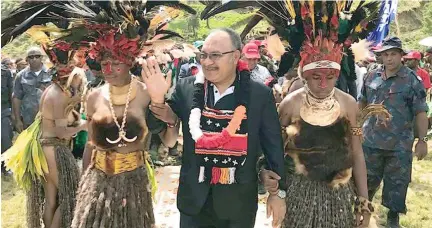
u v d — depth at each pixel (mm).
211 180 3127
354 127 3426
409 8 18656
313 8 3260
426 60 11133
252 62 6047
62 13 3391
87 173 3424
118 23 3182
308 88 3336
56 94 4051
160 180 7020
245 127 3090
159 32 3391
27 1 3439
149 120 3188
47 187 4203
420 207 6242
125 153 3342
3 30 3426
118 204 3287
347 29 3375
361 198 3445
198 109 3098
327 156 3326
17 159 4164
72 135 4156
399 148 5250
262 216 5566
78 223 3324
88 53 3479
